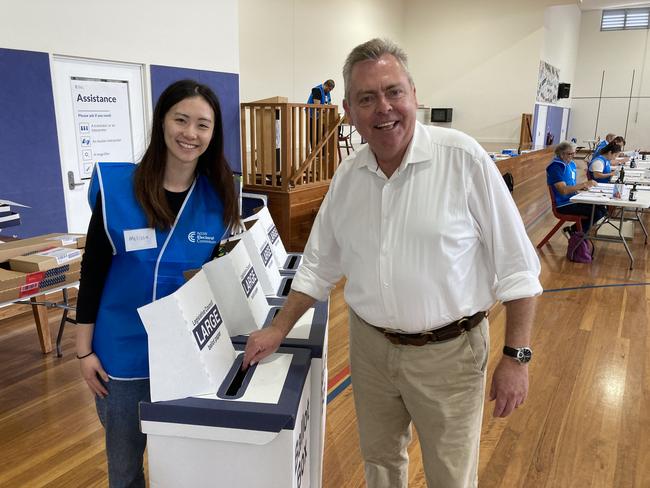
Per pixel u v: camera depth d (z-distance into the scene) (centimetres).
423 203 121
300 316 144
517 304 122
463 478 137
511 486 207
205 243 136
